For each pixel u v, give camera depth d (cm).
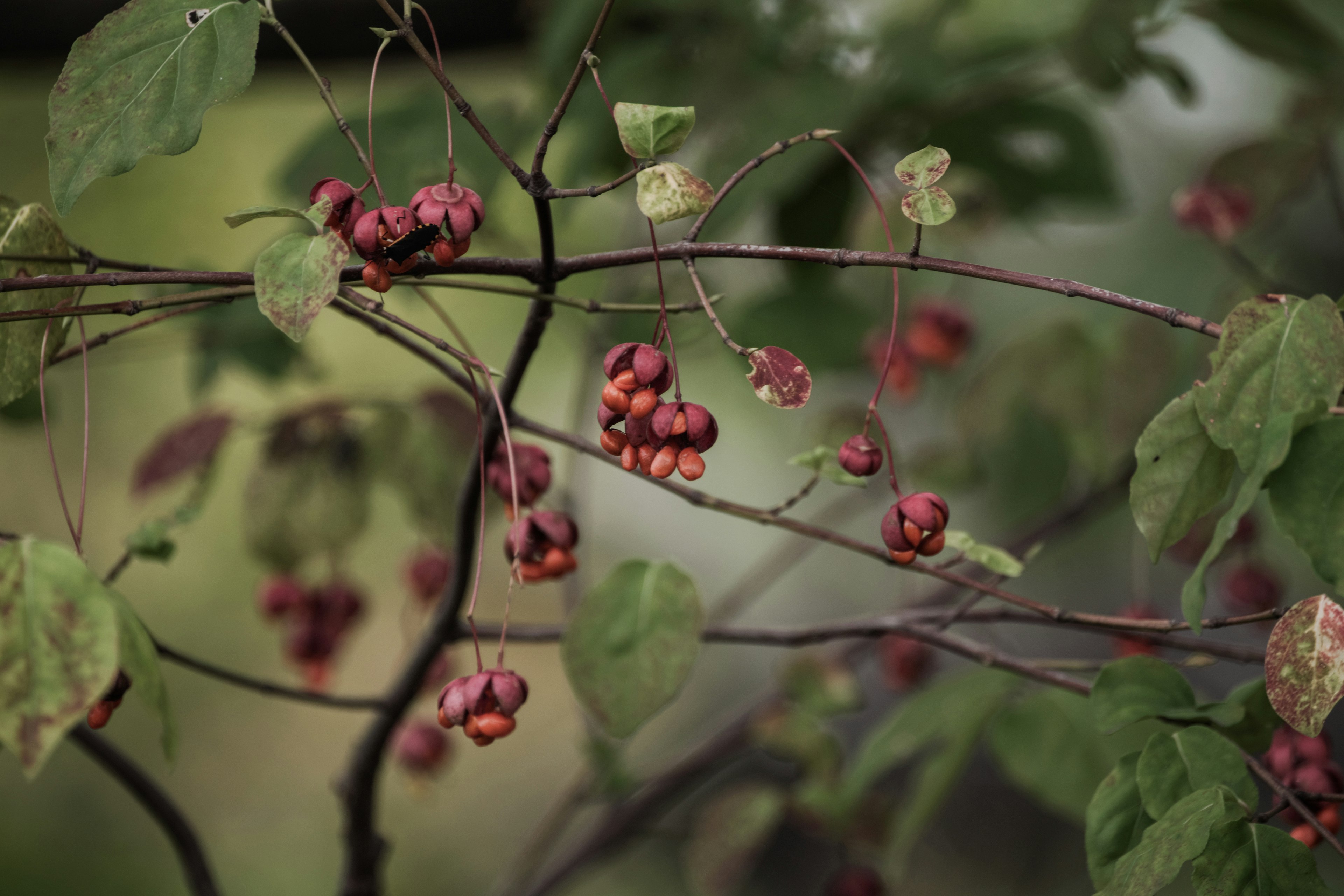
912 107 81
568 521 68
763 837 87
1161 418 63
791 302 81
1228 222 79
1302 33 79
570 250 101
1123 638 76
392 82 96
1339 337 62
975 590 67
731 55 78
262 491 78
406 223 62
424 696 81
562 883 85
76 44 63
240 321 82
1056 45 80
